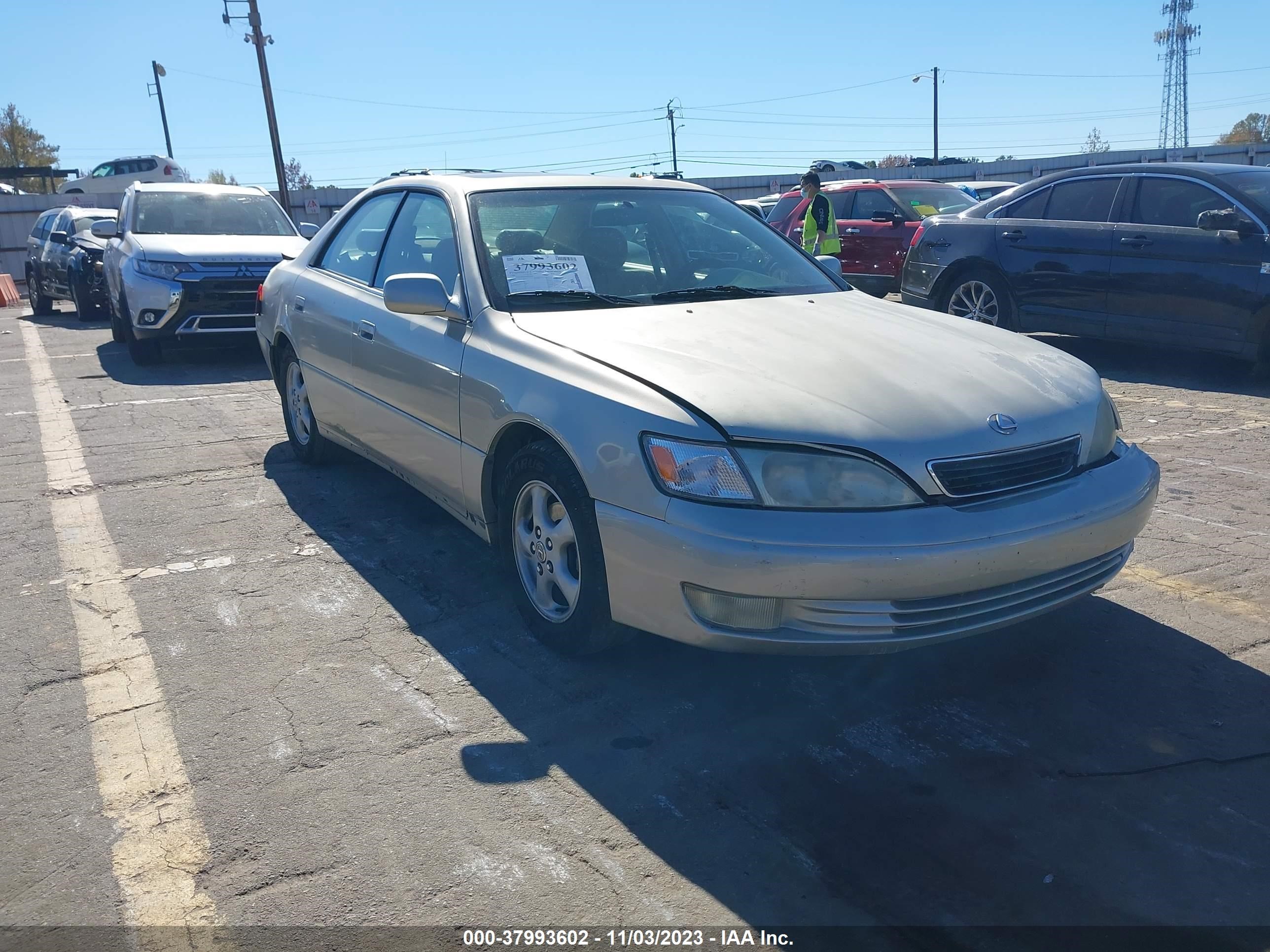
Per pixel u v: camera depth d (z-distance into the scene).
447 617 3.84
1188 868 2.43
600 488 3.08
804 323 3.66
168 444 6.44
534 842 2.54
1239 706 3.17
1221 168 7.69
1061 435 3.15
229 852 2.51
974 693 3.27
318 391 5.23
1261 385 7.70
